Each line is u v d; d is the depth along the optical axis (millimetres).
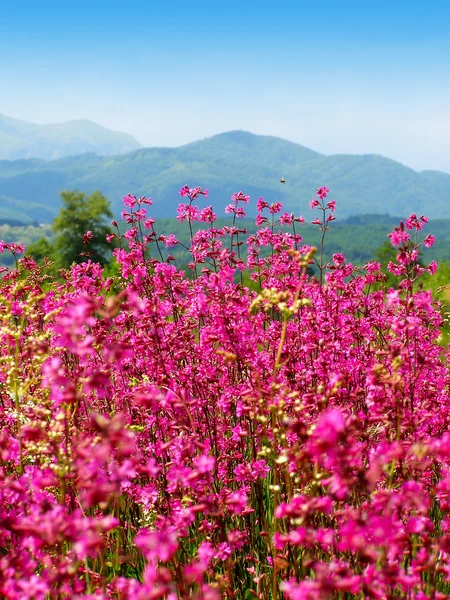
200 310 5883
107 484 3113
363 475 3211
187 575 3174
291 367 6648
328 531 3418
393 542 3195
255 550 5633
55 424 3984
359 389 5141
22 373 5477
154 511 4996
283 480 5457
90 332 5477
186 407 4258
